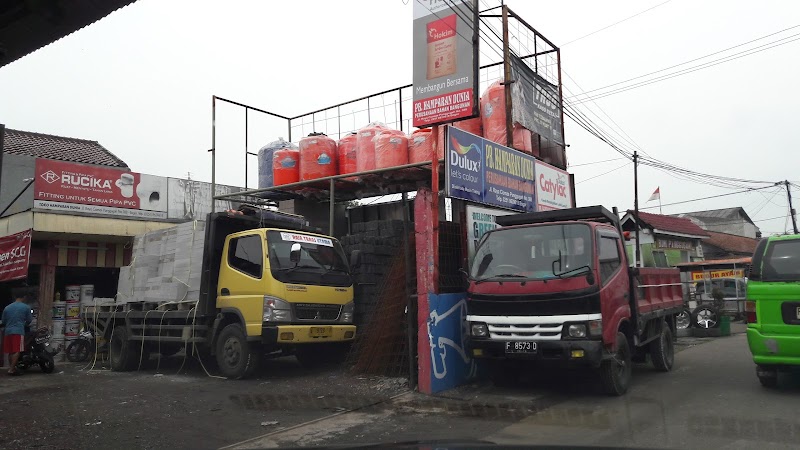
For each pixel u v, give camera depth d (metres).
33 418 7.15
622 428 6.04
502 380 8.60
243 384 9.34
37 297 15.73
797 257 7.59
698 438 5.57
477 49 9.66
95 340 12.91
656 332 9.87
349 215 15.84
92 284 17.23
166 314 10.80
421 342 8.12
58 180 15.88
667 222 30.45
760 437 5.56
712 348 13.39
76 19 6.18
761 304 7.61
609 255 8.02
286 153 13.77
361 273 11.01
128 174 17.47
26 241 14.04
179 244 10.95
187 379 10.22
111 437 6.23
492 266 8.14
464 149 9.41
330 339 9.97
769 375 7.77
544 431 6.03
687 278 25.16
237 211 10.79
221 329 10.20
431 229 8.48
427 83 9.95
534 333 7.51
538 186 12.18
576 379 9.05
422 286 8.17
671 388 8.25
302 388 8.79
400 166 11.73
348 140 13.11
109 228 15.96
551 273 7.68
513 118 11.86
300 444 5.80
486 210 10.05
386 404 7.54
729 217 47.69
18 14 5.98
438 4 10.09
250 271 9.76
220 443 5.94
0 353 12.70
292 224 11.38
